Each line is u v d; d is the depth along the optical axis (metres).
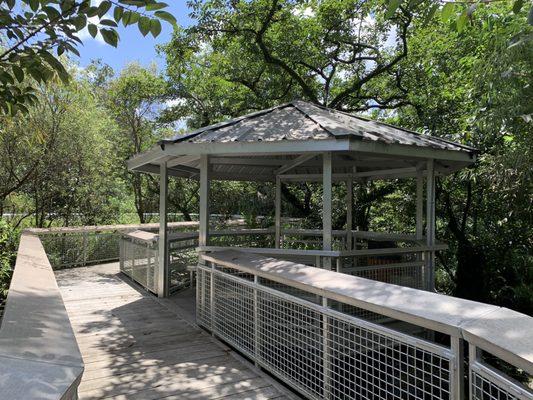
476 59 5.38
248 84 10.95
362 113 11.49
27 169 9.23
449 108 8.37
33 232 7.02
